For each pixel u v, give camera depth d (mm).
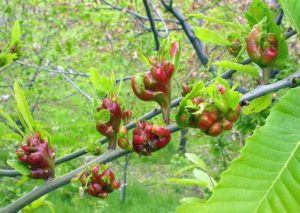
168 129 269
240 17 1323
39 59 1738
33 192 274
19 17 1911
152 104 1642
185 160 1592
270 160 174
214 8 1760
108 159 274
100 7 1559
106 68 1918
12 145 1423
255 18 277
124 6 1561
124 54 1792
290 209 166
